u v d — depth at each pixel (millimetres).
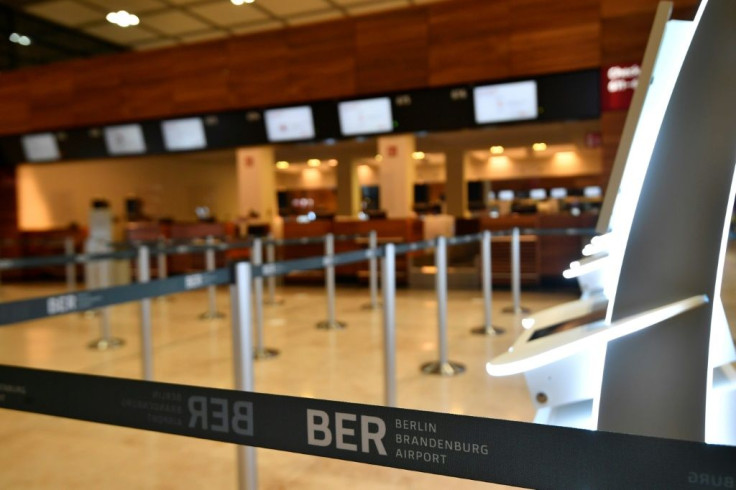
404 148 8117
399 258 7648
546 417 1355
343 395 2947
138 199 11016
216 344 4297
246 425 904
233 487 1963
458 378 3195
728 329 1170
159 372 3518
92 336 4680
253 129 7539
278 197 15750
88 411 997
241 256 8406
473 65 6453
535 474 745
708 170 1108
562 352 1102
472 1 6430
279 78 7355
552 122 6309
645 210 1153
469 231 8289
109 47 10016
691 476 674
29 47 9898
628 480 702
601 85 5938
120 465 2154
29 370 1030
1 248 9562
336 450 853
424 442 800
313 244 8125
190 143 7926
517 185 15031
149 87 8055
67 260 3389
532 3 6176
